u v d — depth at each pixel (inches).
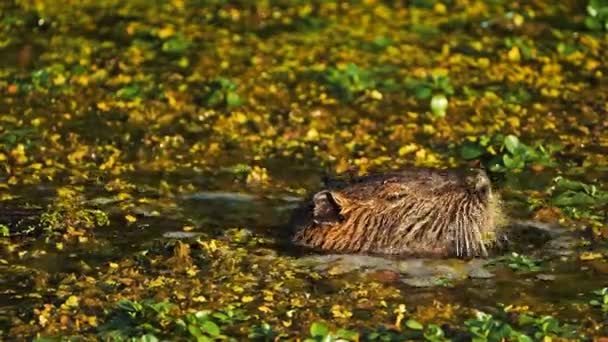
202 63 753.6
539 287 470.6
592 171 598.9
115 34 799.7
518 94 706.2
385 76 733.3
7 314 447.5
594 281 475.8
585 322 440.8
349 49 775.7
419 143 640.4
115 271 483.2
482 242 498.9
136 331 427.2
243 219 539.8
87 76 730.2
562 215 538.6
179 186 579.5
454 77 733.3
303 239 508.7
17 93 707.4
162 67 748.6
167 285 470.3
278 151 628.4
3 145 625.6
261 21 822.5
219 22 820.6
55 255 499.2
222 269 485.1
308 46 781.3
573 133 650.8
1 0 854.5
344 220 502.9
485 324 422.9
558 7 838.5
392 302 457.7
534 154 609.0
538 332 427.5
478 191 500.1
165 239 514.3
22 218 534.0
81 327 435.2
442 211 498.0
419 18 826.2
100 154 622.2
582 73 740.0
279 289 468.1
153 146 633.0
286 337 428.5
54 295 462.9
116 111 681.6
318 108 686.5
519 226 528.4
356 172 573.0
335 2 854.5
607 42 784.3
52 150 626.8
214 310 450.0
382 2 854.5
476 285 472.4
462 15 829.2
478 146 620.7
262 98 701.9
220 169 604.1
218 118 672.4
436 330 424.8
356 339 422.9
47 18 823.1
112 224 531.2
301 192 574.2
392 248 498.6
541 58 759.1
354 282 474.9
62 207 544.7
